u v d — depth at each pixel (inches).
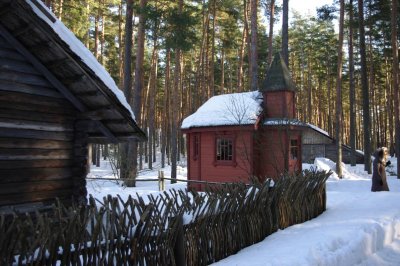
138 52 820.0
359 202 454.3
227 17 1359.5
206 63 1429.6
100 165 1411.2
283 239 289.9
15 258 156.3
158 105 2012.8
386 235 331.9
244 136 680.4
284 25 783.7
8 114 240.8
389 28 1161.4
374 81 1595.7
